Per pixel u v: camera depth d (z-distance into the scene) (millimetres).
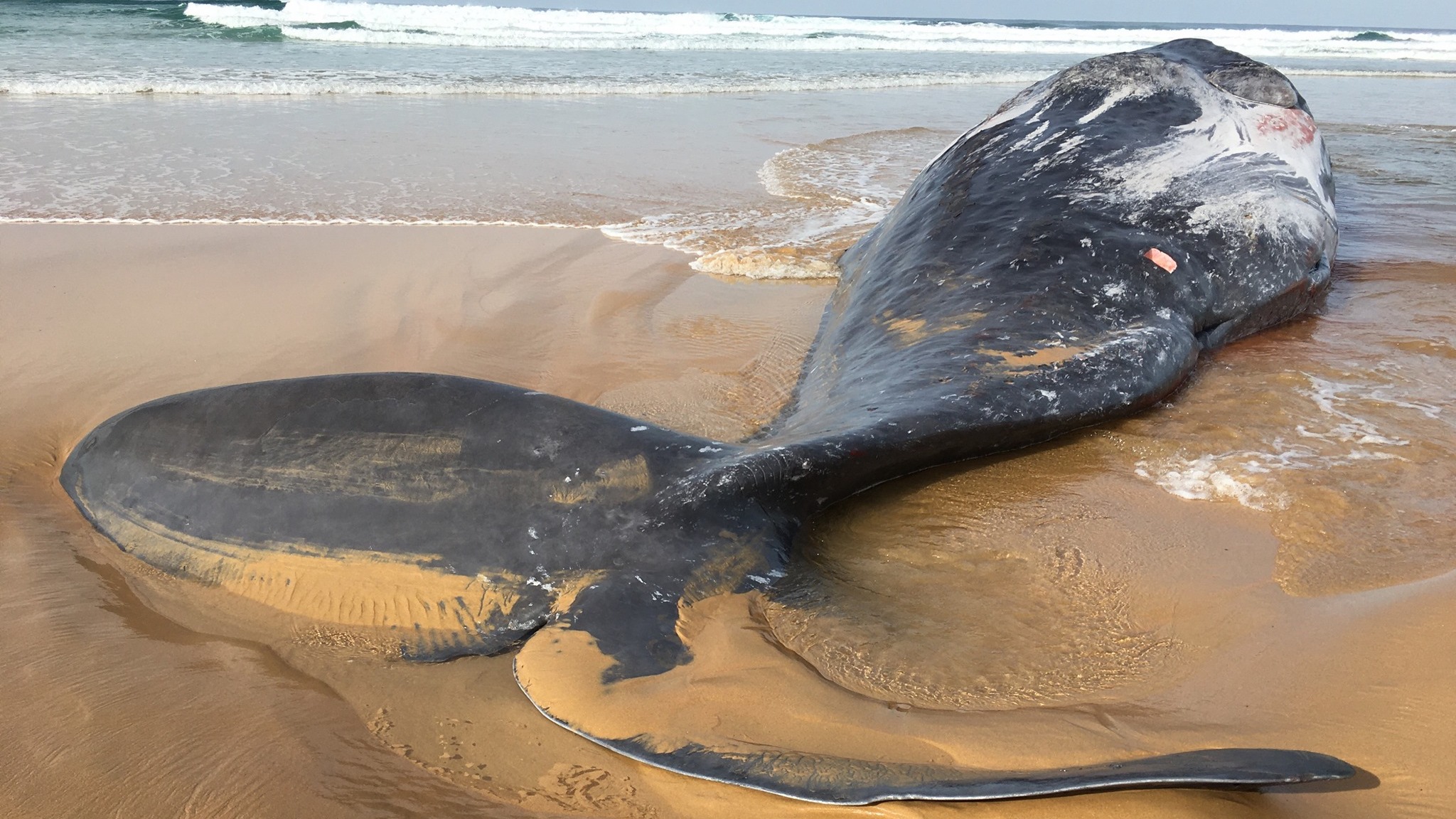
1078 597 2734
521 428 2881
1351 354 4707
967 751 2076
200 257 6402
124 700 2363
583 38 25969
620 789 2066
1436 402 4090
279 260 6383
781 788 1951
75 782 2096
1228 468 3475
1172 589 2754
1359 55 33219
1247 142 5578
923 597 2736
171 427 3117
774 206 8516
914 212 5422
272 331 5164
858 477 3219
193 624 2684
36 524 3148
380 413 2945
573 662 2371
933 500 3309
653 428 2979
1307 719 2180
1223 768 1869
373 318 5414
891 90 18094
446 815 2025
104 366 4625
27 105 12102
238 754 2188
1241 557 2910
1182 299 4551
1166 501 3283
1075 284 4359
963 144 5750
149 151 9789
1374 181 8969
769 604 2641
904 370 3844
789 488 2996
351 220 7492
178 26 23219
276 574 2781
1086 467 3543
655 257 6801
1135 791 1924
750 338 5254
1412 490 3291
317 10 26750
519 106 14008
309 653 2555
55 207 7523
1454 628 2439
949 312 4293
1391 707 2195
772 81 18078
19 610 2709
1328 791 1971
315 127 11586
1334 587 2721
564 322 5445
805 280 6352
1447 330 5035
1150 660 2436
